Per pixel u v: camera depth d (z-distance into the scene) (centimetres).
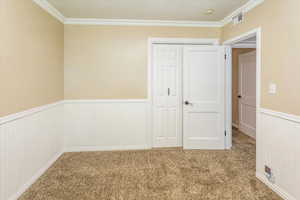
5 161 202
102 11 330
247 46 435
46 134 296
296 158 202
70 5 304
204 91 382
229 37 356
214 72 380
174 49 396
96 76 377
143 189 239
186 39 388
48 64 303
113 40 377
